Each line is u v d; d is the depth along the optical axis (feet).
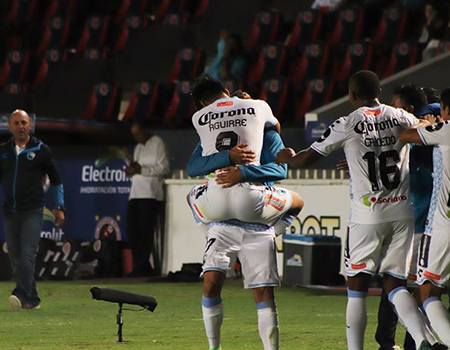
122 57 172.65
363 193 54.60
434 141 52.31
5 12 187.11
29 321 82.53
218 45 160.15
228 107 55.88
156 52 171.22
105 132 146.61
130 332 75.36
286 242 119.34
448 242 52.06
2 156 90.07
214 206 55.06
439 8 148.46
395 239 54.80
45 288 115.03
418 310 53.93
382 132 54.54
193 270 125.29
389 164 54.39
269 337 55.11
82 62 172.04
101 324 80.53
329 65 156.25
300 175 127.95
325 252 115.55
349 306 55.47
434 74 126.11
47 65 174.60
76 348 66.49
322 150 55.01
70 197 138.92
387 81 127.13
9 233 90.68
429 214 53.11
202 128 56.24
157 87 155.43
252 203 54.39
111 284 120.98
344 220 124.57
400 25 157.48
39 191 90.22
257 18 168.04
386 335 61.36
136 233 131.95
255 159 55.31
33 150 89.86
